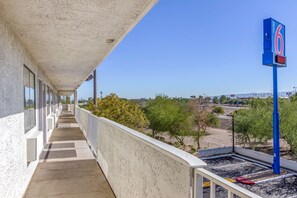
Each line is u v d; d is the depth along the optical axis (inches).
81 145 319.6
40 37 147.7
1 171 102.5
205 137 1150.3
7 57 115.2
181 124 1060.5
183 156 63.2
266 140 724.0
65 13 108.3
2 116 104.8
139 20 118.0
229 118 1531.7
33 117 212.1
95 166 215.5
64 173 193.6
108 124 171.2
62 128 507.5
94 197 145.1
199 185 56.1
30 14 108.5
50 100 489.7
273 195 264.7
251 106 803.4
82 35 145.0
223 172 352.2
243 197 42.0
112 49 183.2
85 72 332.2
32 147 163.0
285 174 337.1
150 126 1155.3
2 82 105.2
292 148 604.7
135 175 103.0
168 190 69.6
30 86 199.6
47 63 248.2
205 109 1146.7
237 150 458.3
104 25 126.2
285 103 670.5
